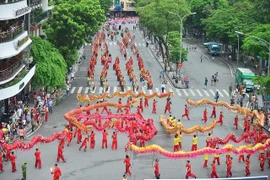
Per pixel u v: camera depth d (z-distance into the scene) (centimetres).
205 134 5584
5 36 5531
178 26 9588
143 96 6762
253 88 7862
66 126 5156
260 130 5350
